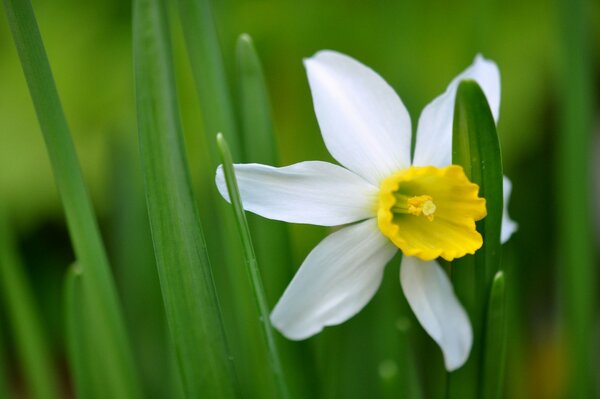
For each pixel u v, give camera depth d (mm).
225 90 308
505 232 302
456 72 532
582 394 373
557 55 404
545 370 490
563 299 385
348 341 380
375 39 513
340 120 286
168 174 273
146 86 273
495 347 287
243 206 272
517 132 520
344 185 285
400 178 285
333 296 282
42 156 527
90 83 542
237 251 317
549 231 517
